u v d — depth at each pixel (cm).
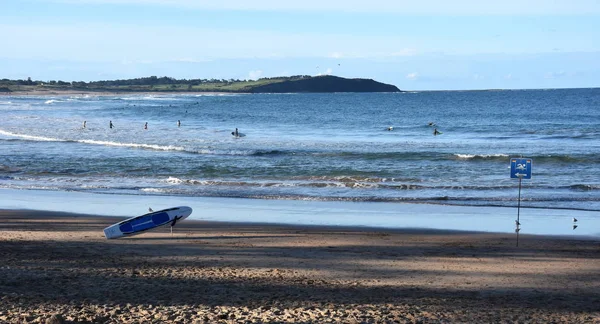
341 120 9325
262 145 5291
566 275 1443
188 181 3275
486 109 12319
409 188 3069
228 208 2567
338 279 1354
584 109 11506
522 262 1599
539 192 2916
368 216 2394
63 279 1254
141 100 18900
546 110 11412
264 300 1126
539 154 4438
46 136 6041
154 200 2756
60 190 3034
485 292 1258
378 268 1491
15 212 2450
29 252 1563
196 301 1103
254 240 1898
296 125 8256
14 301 1070
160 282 1256
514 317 1056
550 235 2056
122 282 1245
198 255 1616
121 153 4572
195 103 16450
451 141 5834
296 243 1853
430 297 1196
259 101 18550
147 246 1752
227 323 964
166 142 5525
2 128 7056
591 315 1086
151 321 966
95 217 2341
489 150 4853
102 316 987
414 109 12938
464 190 2998
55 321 929
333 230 2120
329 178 3388
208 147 5034
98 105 14325
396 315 1040
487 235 2048
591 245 1878
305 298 1152
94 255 1562
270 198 2814
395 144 5450
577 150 4809
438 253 1717
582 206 2592
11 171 3647
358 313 1044
